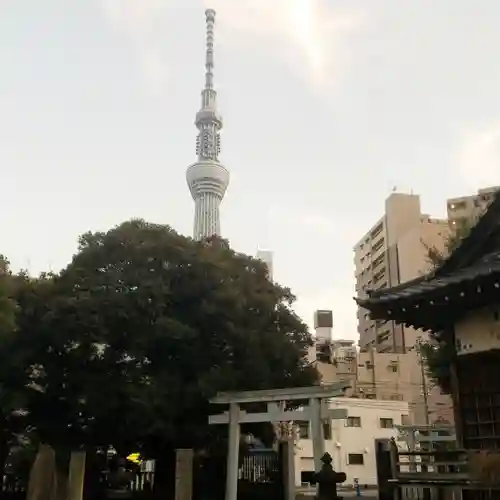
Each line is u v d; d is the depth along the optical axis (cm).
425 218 10044
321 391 2423
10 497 2839
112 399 2677
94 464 2966
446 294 1423
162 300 2878
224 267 3128
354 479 5950
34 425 2900
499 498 1398
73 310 2773
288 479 2827
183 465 2502
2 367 2759
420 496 1598
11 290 2856
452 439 3403
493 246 1591
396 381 7875
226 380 2772
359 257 11419
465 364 1534
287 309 3381
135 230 3148
